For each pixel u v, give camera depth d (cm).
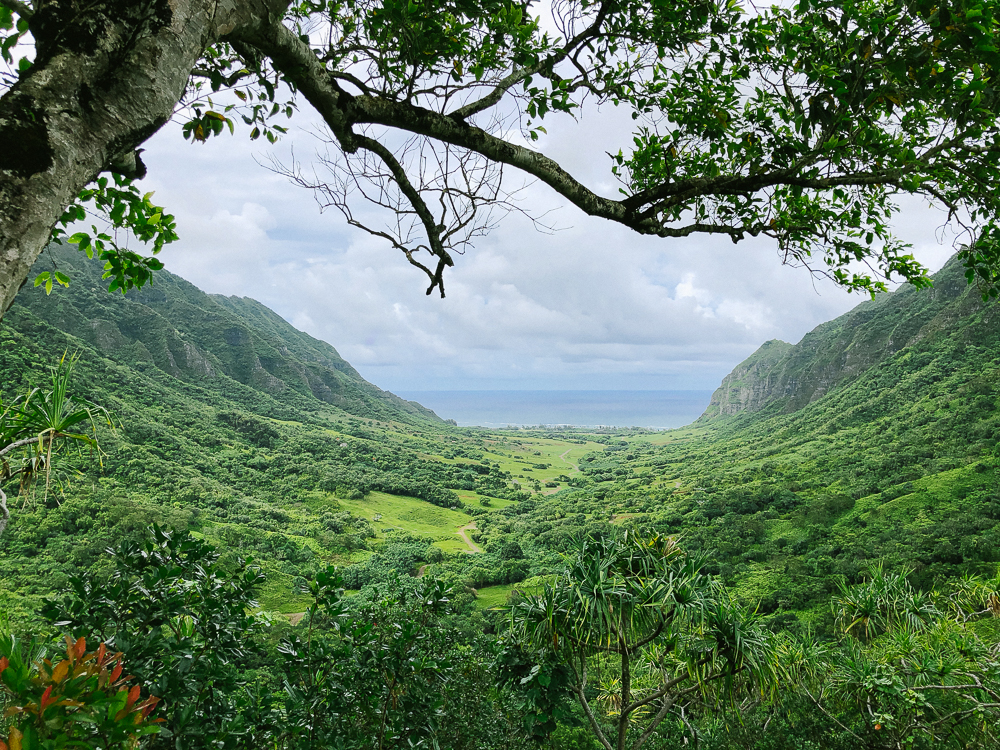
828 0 244
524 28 256
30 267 108
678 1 278
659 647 505
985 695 544
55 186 110
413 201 250
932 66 228
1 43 182
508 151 240
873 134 292
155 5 128
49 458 204
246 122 240
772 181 291
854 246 373
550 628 402
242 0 156
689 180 292
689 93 338
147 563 282
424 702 366
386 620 382
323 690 333
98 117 120
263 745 295
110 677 130
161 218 280
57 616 254
